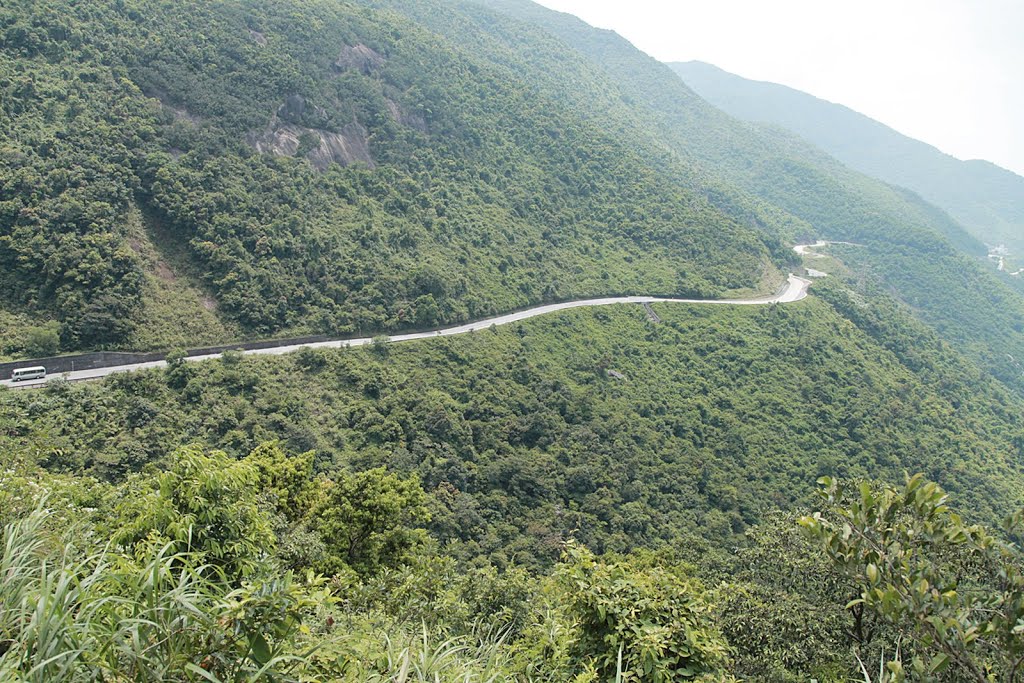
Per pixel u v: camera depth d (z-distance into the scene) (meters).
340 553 20.08
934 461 52.69
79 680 4.11
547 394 50.88
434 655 5.93
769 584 17.12
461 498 36.53
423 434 40.47
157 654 4.29
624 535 38.41
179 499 8.66
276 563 9.02
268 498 18.89
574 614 8.43
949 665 5.42
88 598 4.59
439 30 132.00
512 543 34.94
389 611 13.02
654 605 7.93
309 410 39.59
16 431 30.00
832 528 5.29
